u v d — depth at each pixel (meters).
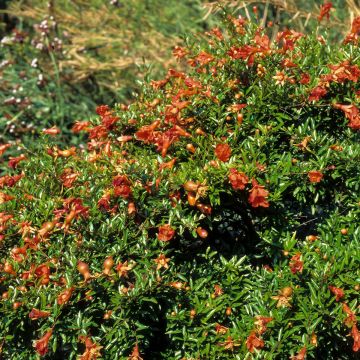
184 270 1.79
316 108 1.91
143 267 1.80
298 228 1.94
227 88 1.94
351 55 1.92
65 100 3.11
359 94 1.90
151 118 1.99
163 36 3.43
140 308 1.76
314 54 1.98
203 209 1.80
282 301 1.72
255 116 1.90
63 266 1.80
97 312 1.79
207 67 2.04
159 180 1.81
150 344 1.87
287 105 1.91
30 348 1.82
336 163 1.84
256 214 1.89
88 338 1.73
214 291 1.83
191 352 1.79
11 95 3.10
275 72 1.93
